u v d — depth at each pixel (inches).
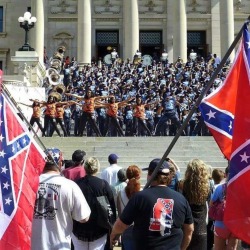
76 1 2279.8
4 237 257.3
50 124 1116.5
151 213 270.5
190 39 2306.8
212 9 2297.0
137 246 272.4
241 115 267.3
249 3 2284.7
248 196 258.7
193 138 964.6
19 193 266.2
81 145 946.7
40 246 292.7
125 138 967.0
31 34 1988.2
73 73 1595.7
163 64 1729.8
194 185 355.3
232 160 264.2
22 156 273.3
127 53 2046.0
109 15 2281.0
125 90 1363.2
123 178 485.1
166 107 1074.1
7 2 2325.3
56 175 303.7
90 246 371.2
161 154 914.7
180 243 275.7
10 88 1323.8
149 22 2298.2
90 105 1038.4
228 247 388.5
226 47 2017.7
